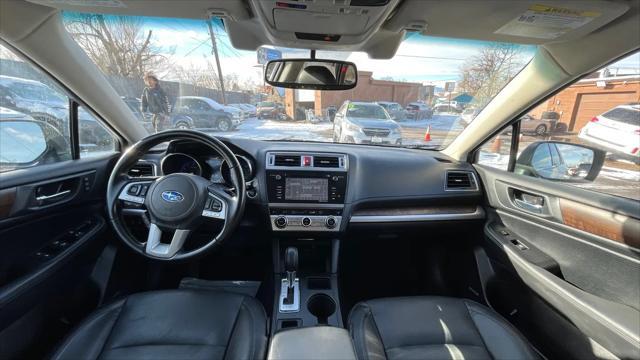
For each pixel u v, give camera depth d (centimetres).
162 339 118
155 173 187
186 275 228
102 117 186
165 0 118
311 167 197
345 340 95
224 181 187
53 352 113
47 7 129
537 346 160
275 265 200
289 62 168
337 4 105
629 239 126
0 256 123
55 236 154
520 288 171
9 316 119
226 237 157
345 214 197
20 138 152
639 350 111
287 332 98
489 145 214
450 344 124
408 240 243
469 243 219
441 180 209
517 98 184
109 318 127
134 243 156
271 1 104
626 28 127
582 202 146
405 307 142
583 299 134
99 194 185
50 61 151
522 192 182
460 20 128
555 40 145
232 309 134
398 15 125
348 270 244
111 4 124
